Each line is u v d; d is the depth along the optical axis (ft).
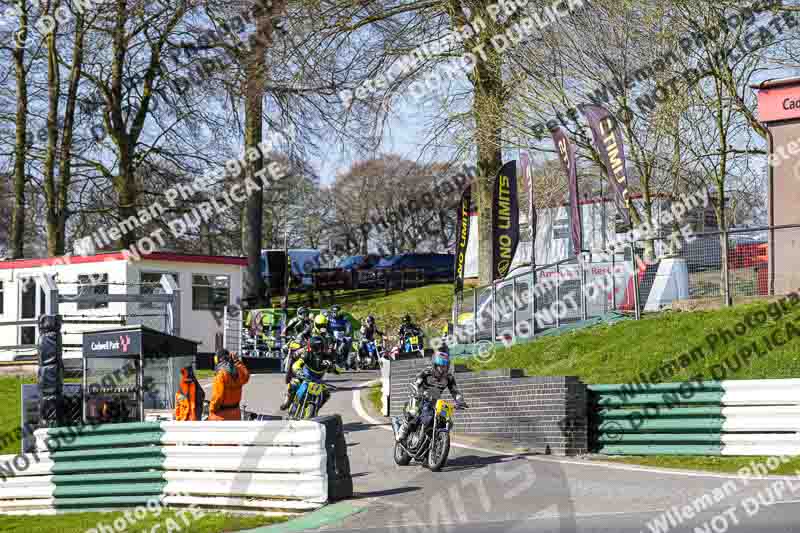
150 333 48.37
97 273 87.66
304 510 33.06
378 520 30.14
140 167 120.16
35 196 123.24
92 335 48.83
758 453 38.47
